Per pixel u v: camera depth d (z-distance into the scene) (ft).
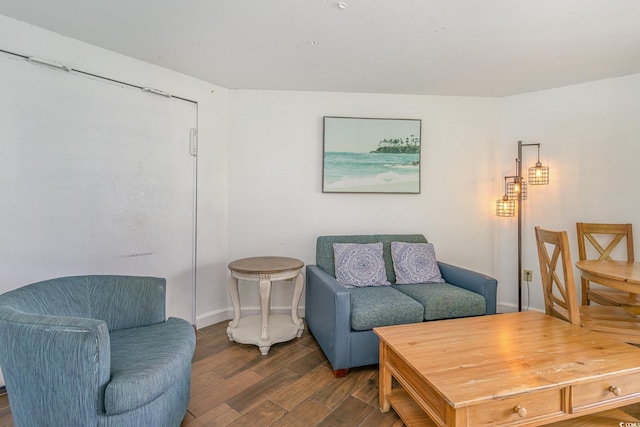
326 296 6.96
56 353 3.74
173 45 7.16
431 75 8.75
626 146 8.69
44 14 5.95
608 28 6.34
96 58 7.14
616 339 5.92
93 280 5.74
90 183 7.09
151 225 8.13
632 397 4.38
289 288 9.93
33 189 6.33
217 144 9.52
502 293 10.48
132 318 5.68
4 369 3.99
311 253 10.05
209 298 9.41
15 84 6.09
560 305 6.68
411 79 9.04
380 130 10.02
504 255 10.48
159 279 6.04
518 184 9.61
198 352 7.61
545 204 9.82
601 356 4.67
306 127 9.97
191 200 8.95
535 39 6.80
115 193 7.48
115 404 3.75
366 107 10.14
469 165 10.46
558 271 9.73
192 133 8.93
